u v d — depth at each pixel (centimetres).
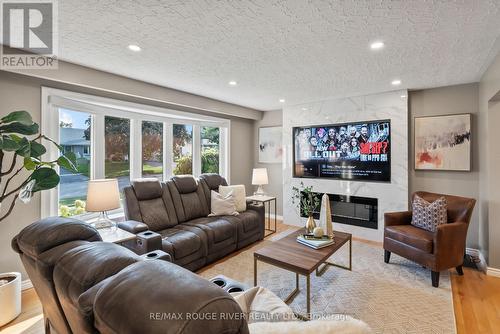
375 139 395
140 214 306
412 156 378
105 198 253
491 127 281
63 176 294
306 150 466
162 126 421
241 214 381
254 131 568
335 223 436
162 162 422
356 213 417
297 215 480
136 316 56
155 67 276
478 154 333
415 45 222
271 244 255
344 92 387
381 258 329
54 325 133
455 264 267
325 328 83
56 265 99
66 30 195
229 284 143
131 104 343
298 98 427
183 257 273
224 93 392
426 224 294
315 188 457
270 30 195
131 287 63
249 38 208
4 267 239
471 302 231
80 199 313
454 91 348
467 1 158
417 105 374
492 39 211
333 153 436
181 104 379
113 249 101
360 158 410
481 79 315
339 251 354
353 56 246
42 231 115
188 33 200
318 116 450
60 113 292
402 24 186
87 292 76
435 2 159
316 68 279
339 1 158
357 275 282
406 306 224
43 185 173
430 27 191
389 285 260
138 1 157
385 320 205
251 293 115
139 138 384
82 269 89
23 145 159
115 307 61
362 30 195
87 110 314
